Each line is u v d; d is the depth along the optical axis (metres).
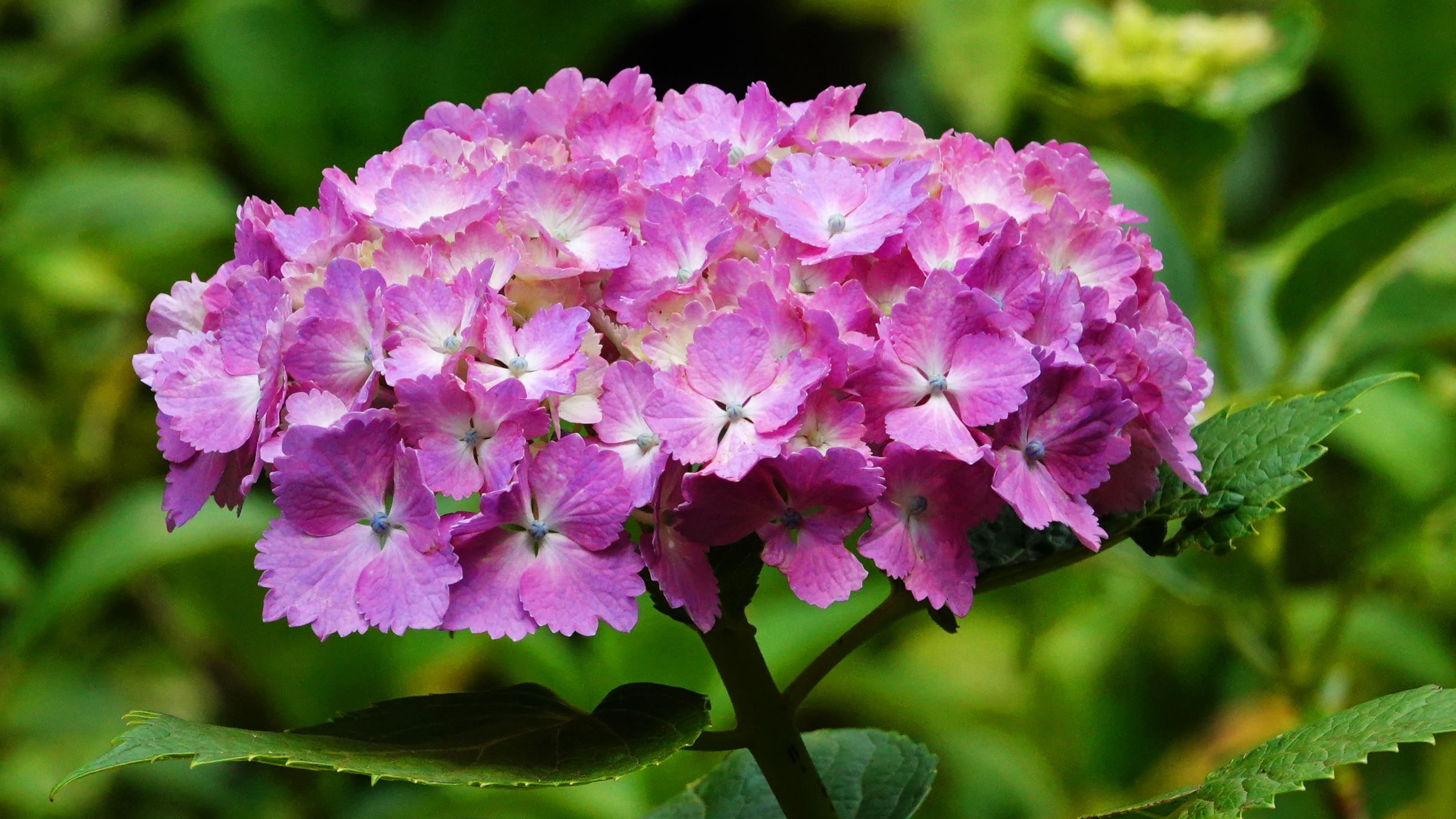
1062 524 0.83
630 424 0.77
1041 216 0.80
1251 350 1.11
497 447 0.77
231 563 1.23
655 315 0.79
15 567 1.40
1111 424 0.78
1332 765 0.77
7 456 1.44
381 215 0.80
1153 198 1.09
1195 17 1.05
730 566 0.80
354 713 0.80
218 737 0.77
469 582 0.77
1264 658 1.01
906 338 0.78
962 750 1.46
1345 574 1.00
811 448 0.76
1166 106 0.98
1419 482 1.29
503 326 0.78
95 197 1.59
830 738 0.88
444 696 0.80
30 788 1.37
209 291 0.81
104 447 1.47
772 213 0.79
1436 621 1.34
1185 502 0.83
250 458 0.79
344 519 0.77
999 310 0.78
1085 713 1.55
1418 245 1.14
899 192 0.79
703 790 0.89
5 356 1.47
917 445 0.77
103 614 1.51
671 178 0.80
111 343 1.53
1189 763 1.42
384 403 0.78
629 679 1.06
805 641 1.16
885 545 0.78
